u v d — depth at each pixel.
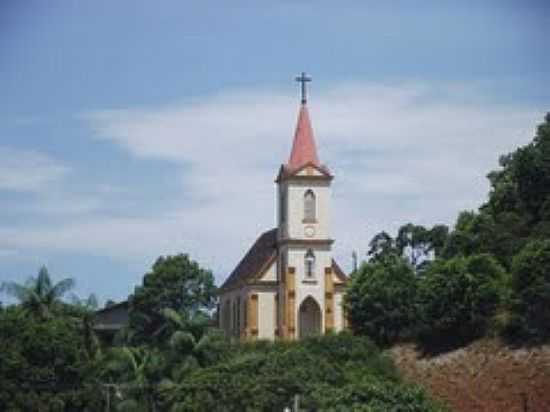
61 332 84.38
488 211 119.25
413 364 100.94
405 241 158.75
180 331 94.25
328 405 72.69
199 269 134.62
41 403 81.56
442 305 100.75
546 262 93.06
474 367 93.75
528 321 92.44
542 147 113.31
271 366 81.69
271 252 137.38
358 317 112.56
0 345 82.06
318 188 134.50
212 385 80.75
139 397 91.88
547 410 83.12
